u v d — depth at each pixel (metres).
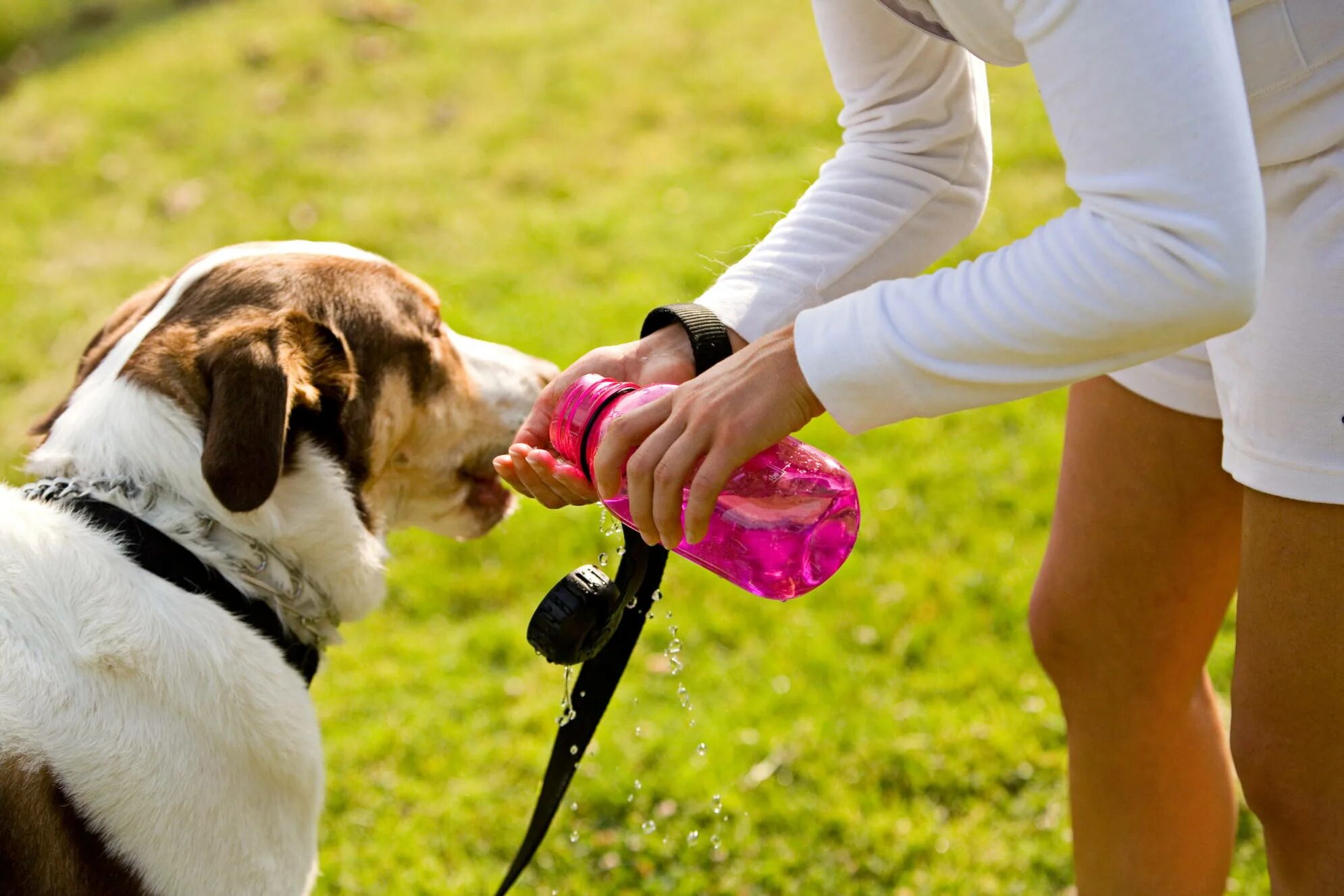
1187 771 2.12
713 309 1.80
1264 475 1.62
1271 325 1.57
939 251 1.93
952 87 1.85
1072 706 2.17
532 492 1.77
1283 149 1.51
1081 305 1.26
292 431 2.03
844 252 1.84
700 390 1.49
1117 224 1.23
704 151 6.78
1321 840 1.67
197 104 7.68
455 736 3.33
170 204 6.59
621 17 8.55
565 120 7.26
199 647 1.88
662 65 7.80
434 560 4.07
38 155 7.20
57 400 5.06
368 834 3.05
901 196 1.87
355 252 2.28
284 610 2.05
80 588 1.85
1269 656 1.66
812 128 6.88
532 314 5.31
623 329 5.15
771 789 3.05
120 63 8.34
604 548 4.08
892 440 4.44
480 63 8.01
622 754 3.19
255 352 1.91
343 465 2.11
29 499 1.95
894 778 3.10
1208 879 2.18
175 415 1.93
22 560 1.84
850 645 3.55
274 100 7.66
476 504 2.47
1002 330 1.31
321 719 3.42
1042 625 2.16
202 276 2.12
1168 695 2.09
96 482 1.94
